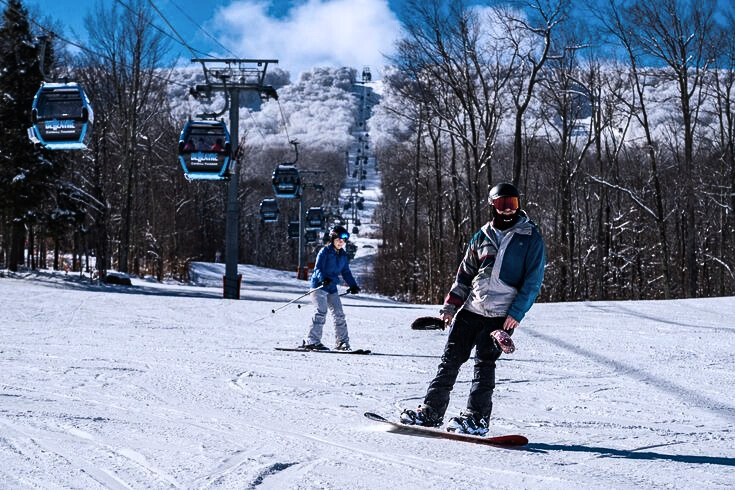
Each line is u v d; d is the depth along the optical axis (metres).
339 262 10.15
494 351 4.80
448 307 4.89
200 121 24.11
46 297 18.12
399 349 10.26
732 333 11.87
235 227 26.36
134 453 4.10
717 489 3.59
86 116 19.86
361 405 6.07
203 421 5.17
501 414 5.85
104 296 19.08
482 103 34.06
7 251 34.31
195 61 26.70
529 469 3.93
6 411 5.26
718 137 42.84
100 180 36.59
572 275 37.09
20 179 29.67
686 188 34.38
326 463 3.96
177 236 53.91
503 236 4.76
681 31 32.47
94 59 38.81
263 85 27.08
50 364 7.95
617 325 13.05
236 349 9.91
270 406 5.91
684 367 8.52
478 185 33.00
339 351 9.88
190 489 3.39
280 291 34.16
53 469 3.72
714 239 46.62
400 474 3.76
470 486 3.55
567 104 37.00
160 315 14.80
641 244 43.59
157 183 54.56
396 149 53.59
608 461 4.18
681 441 4.84
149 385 6.76
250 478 3.59
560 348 10.14
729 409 6.10
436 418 4.87
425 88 33.03
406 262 57.28
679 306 16.58
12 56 30.03
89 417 5.15
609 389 7.09
